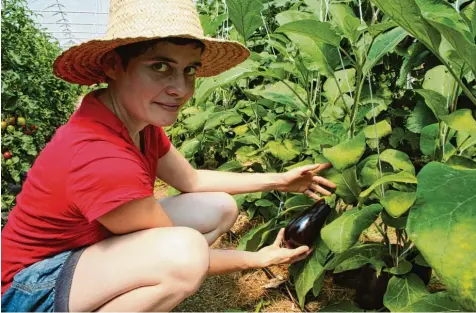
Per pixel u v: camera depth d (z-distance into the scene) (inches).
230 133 120.0
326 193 65.6
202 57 60.7
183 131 123.7
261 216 100.4
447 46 60.2
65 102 289.4
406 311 48.3
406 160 56.1
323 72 68.3
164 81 48.1
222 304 70.3
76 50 49.0
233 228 97.3
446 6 51.6
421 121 71.4
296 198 73.0
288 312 67.8
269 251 61.2
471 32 48.6
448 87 65.0
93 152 46.2
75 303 49.5
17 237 52.1
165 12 46.8
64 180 47.0
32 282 50.1
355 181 60.1
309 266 63.7
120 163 46.5
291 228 63.6
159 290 49.4
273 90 85.0
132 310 50.0
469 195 38.4
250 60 87.2
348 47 86.8
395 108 89.9
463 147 58.6
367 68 63.1
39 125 177.8
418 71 89.0
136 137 56.4
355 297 68.0
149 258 49.1
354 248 61.6
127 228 49.8
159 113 49.6
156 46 46.4
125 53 47.6
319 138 63.9
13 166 151.2
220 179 70.9
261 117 102.3
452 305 48.2
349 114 70.1
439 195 39.2
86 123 48.2
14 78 159.3
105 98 52.1
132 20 46.9
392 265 62.7
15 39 183.2
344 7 66.4
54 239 51.1
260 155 96.1
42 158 49.4
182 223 69.2
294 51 88.7
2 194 139.1
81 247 53.0
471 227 36.2
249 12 82.7
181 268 48.6
